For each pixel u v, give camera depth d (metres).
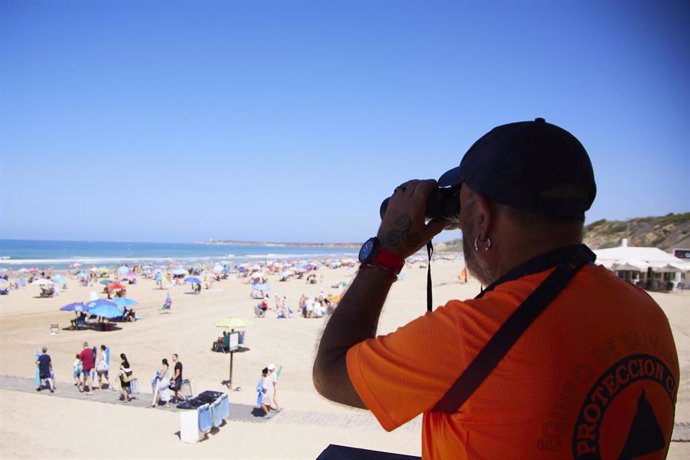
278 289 49.84
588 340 1.09
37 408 13.98
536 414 1.06
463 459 1.12
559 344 1.08
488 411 1.09
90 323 28.61
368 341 1.26
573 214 1.21
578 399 1.06
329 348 1.33
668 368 1.19
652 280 40.44
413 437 11.47
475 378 1.10
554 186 1.18
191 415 11.47
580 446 1.06
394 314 31.39
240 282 56.53
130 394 15.32
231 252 190.25
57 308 34.75
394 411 1.18
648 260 39.97
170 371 18.50
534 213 1.20
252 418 13.08
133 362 19.97
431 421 1.23
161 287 49.69
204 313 33.19
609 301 1.16
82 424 12.68
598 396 1.07
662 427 1.13
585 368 1.08
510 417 1.07
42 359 15.89
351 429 12.09
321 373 1.32
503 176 1.21
